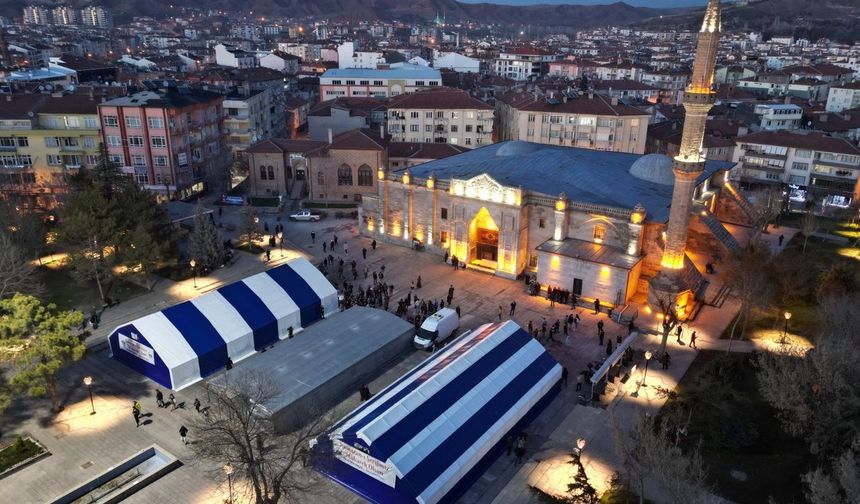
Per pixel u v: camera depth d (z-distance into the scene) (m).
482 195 76.31
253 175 112.31
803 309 65.88
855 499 27.97
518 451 44.09
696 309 67.62
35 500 38.91
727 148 129.00
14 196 90.31
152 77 188.00
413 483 37.53
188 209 89.56
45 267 76.50
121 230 68.62
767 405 48.53
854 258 83.69
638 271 69.94
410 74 180.38
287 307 61.56
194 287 72.06
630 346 59.66
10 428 45.88
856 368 37.62
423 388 43.59
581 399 50.62
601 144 126.75
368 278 76.38
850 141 123.56
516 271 76.38
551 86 169.50
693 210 74.00
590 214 71.75
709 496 35.44
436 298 70.88
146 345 52.03
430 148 113.19
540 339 61.31
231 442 35.66
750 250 68.06
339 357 52.47
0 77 159.25
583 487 39.81
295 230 94.75
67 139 103.00
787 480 40.50
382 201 87.44
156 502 39.41
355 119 140.62
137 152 103.25
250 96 133.38
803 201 114.56
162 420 47.38
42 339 44.91
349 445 39.69
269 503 35.62
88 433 45.56
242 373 48.91
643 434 36.28
